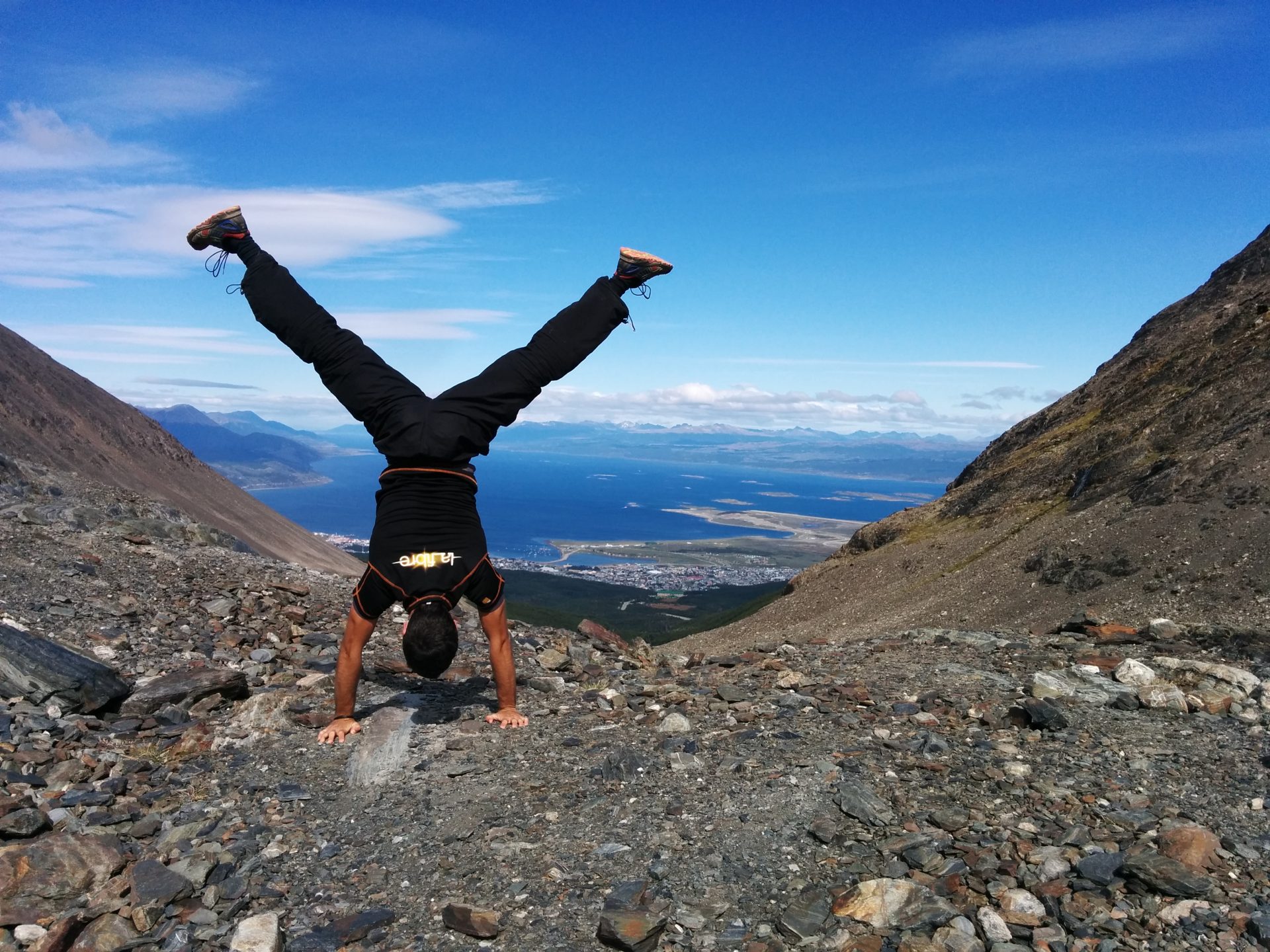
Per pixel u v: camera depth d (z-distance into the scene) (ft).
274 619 34.99
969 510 211.00
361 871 14.10
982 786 16.89
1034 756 18.48
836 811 15.84
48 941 11.60
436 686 26.43
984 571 133.28
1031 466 208.33
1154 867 13.04
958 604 122.21
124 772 18.29
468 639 34.06
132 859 14.24
